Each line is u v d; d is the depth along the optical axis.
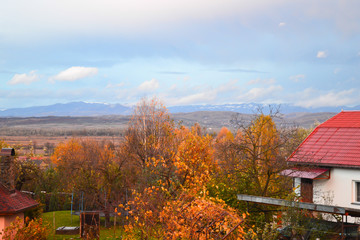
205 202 12.22
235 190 21.36
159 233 13.62
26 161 43.00
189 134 24.19
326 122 26.75
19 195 27.64
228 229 11.38
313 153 23.66
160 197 16.36
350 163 21.56
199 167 22.11
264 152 21.97
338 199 22.06
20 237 23.05
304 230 16.39
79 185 38.66
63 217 40.41
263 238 15.99
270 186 23.55
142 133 38.81
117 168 38.81
